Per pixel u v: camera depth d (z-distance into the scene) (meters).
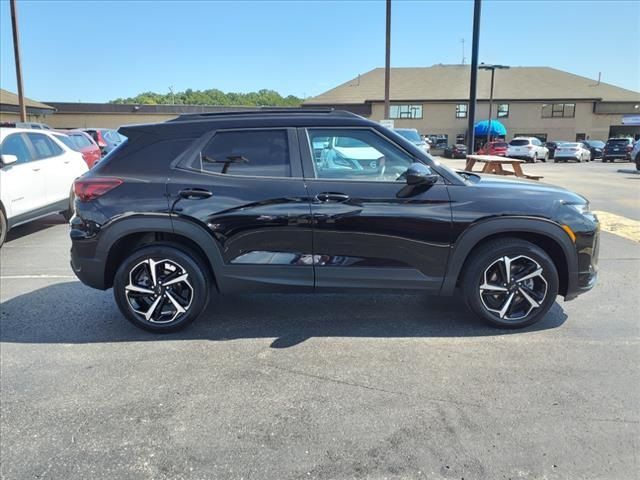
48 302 4.90
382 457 2.56
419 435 2.73
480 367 3.47
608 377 3.32
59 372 3.47
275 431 2.78
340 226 3.81
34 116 35.28
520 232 3.92
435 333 4.05
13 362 3.62
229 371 3.46
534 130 47.22
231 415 2.94
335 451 2.61
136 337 4.05
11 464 2.54
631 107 45.81
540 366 3.47
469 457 2.55
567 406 2.98
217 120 4.01
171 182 3.90
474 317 4.38
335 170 3.91
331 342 3.90
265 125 3.96
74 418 2.93
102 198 3.92
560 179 16.94
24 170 7.54
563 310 4.54
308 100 48.34
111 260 4.03
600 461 2.51
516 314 4.07
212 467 2.50
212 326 4.25
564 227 3.85
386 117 21.16
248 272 3.92
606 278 5.50
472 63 12.27
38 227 9.08
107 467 2.51
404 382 3.28
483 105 46.78
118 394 3.18
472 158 12.09
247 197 3.84
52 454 2.62
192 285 3.99
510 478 2.40
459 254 3.85
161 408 3.02
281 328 4.19
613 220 8.64
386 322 4.29
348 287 3.93
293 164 3.90
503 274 3.96
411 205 3.80
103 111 39.56
